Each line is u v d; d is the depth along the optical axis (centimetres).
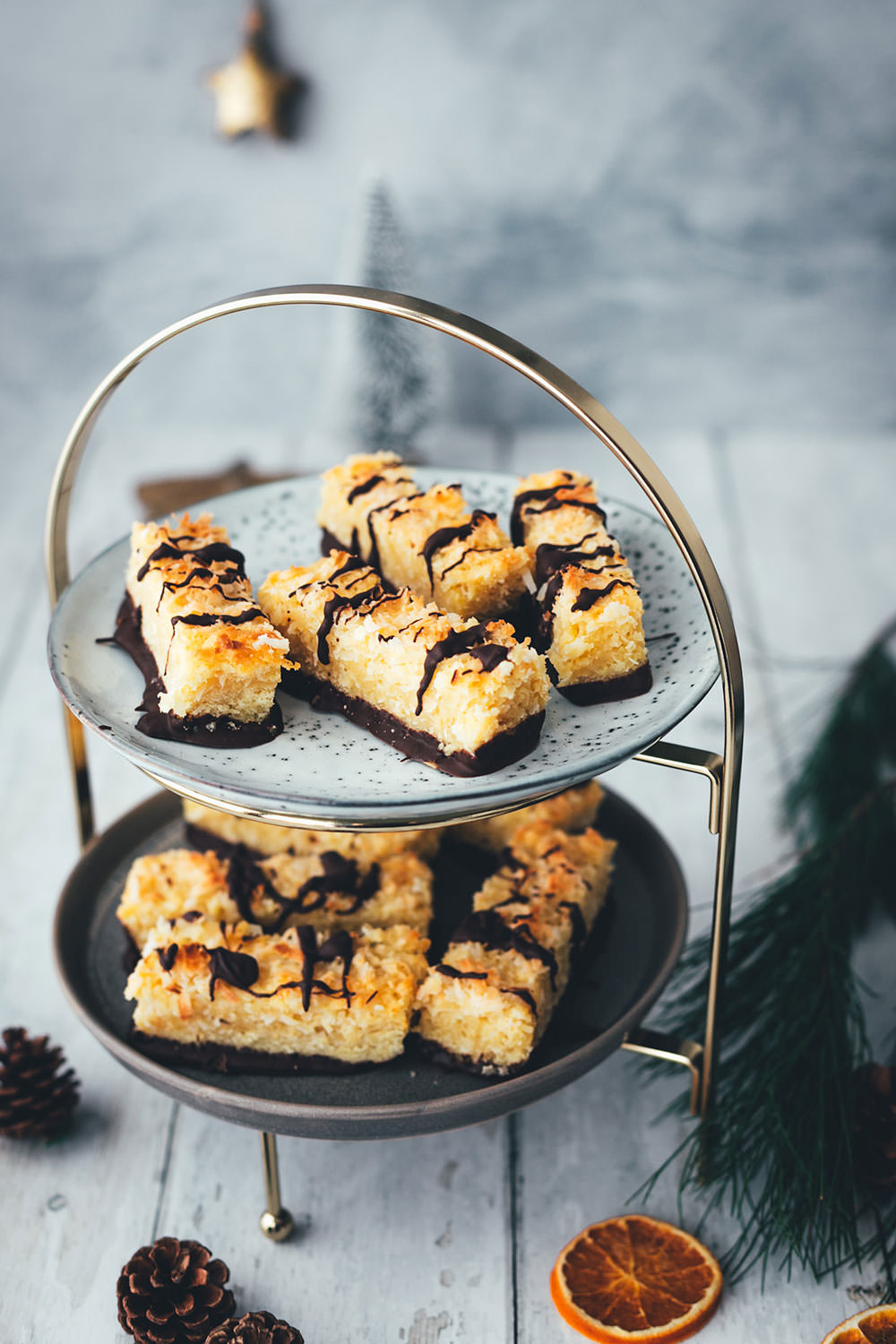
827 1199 71
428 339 123
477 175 126
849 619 109
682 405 138
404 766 65
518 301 132
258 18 118
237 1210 74
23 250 130
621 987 74
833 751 91
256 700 66
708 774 67
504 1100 68
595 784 80
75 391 138
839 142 123
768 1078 74
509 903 73
